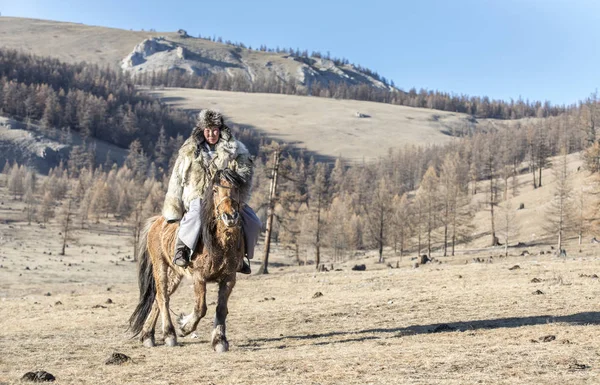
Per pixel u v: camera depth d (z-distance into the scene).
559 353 7.96
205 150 10.45
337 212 133.12
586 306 13.63
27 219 150.88
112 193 175.12
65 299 27.22
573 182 131.38
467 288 19.31
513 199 146.62
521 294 16.45
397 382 6.64
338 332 12.78
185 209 10.64
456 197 105.56
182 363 8.84
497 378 6.62
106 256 108.81
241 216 10.18
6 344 12.50
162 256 11.20
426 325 12.84
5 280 71.94
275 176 52.75
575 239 100.88
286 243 84.62
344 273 34.50
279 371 7.71
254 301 21.64
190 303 21.86
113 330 14.99
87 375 8.12
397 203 151.00
